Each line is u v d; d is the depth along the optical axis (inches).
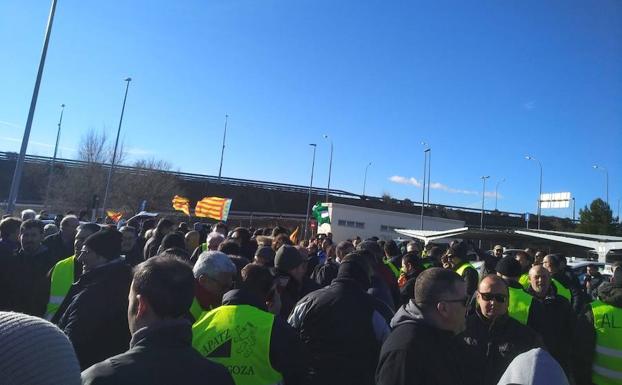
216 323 117.8
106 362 71.1
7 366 42.2
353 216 1742.1
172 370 71.6
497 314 139.9
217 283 141.8
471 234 896.3
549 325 186.2
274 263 204.5
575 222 3100.4
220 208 642.8
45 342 45.3
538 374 65.5
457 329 106.3
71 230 266.8
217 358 112.7
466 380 105.1
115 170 2007.9
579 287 264.8
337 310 145.3
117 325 130.0
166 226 312.8
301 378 119.6
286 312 182.5
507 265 188.7
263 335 114.9
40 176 2134.6
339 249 310.3
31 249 223.6
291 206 2704.2
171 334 76.2
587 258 1109.7
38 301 180.4
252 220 2245.3
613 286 178.5
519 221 3046.3
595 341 176.4
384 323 146.3
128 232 280.2
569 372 179.0
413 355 98.2
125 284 135.7
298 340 120.3
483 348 137.5
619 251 745.6
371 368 143.0
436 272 108.2
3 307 185.2
